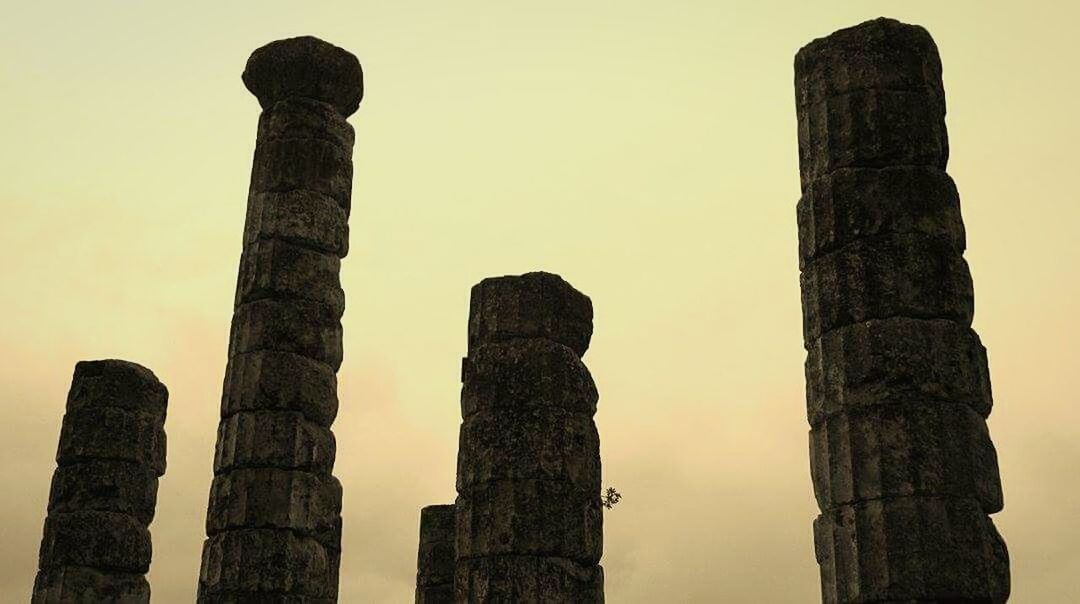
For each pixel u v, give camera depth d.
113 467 22.31
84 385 22.91
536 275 15.91
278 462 17.42
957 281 12.39
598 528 15.19
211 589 16.84
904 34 13.36
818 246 12.84
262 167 19.31
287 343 18.16
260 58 19.95
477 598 14.32
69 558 21.47
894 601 11.22
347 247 19.66
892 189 12.66
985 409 12.23
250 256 18.75
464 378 15.82
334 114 19.92
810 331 12.80
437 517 20.59
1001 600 11.30
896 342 12.02
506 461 14.80
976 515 11.45
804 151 13.53
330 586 17.78
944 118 13.41
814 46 13.73
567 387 15.29
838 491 11.93
